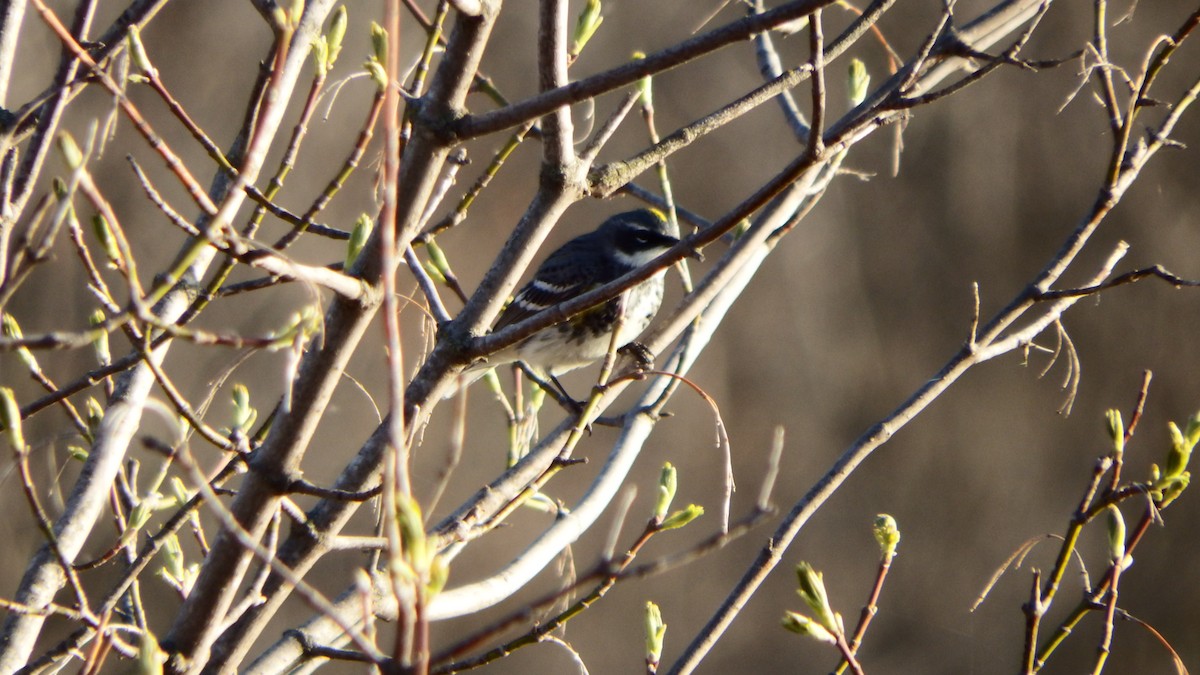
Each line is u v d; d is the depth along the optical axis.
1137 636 19.47
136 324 4.25
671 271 17.62
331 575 17.12
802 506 5.26
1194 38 20.38
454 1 4.33
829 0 3.81
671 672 5.01
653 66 4.08
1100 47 5.53
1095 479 4.62
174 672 4.50
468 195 6.03
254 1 5.20
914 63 5.05
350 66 18.45
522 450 6.74
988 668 20.05
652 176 18.78
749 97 5.30
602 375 5.00
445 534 4.84
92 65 3.76
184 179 3.77
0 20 5.42
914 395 5.53
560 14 4.78
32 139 4.98
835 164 7.23
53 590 5.07
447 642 18.09
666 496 4.96
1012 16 6.91
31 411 4.93
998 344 5.63
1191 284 5.31
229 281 15.01
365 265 4.50
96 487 5.31
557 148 4.99
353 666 13.29
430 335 6.02
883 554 4.41
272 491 4.50
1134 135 10.33
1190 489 19.88
